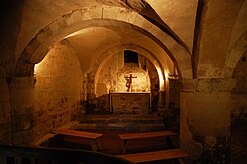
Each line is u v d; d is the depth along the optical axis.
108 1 3.56
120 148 5.13
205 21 2.77
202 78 3.39
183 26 3.19
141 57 9.28
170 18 3.12
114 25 4.20
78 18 3.88
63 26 3.90
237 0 2.47
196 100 3.49
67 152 1.61
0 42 3.46
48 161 1.71
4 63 3.62
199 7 2.88
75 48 7.11
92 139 4.86
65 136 6.06
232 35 3.12
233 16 2.68
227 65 3.32
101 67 8.76
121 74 9.40
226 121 3.47
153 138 5.86
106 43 7.55
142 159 3.55
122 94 8.70
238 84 7.54
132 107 8.72
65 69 6.55
